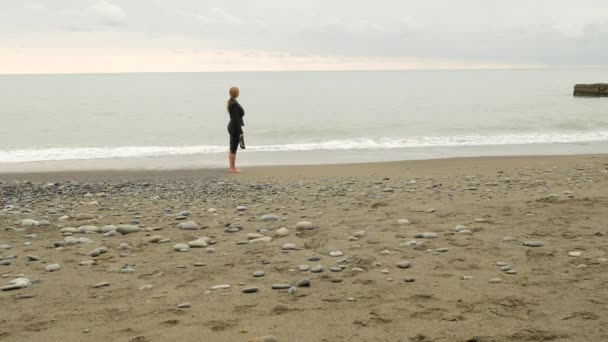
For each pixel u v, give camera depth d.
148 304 4.50
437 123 33.44
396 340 3.62
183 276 5.36
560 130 29.28
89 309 4.41
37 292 4.92
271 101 55.12
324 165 17.45
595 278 4.90
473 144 24.00
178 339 3.71
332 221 8.05
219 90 81.56
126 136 28.23
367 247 6.37
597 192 10.12
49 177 15.92
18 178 15.74
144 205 10.45
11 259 6.23
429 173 15.04
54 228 8.14
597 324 3.81
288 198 10.88
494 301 4.35
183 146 24.17
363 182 13.39
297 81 132.50
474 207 8.77
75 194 12.30
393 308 4.25
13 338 3.80
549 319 3.93
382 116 38.56
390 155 20.66
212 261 5.93
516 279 4.95
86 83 125.69
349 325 3.91
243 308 4.33
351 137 27.34
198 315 4.19
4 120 36.38
